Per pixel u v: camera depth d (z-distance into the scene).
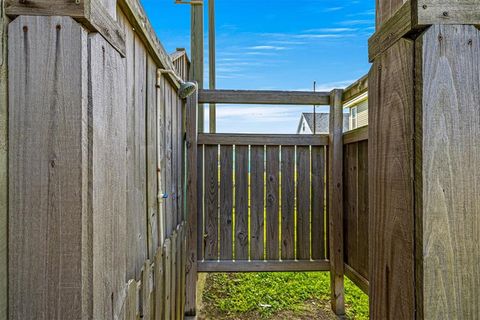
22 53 0.65
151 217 1.54
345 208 3.02
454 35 0.65
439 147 0.65
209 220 3.17
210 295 3.40
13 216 0.64
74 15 0.66
